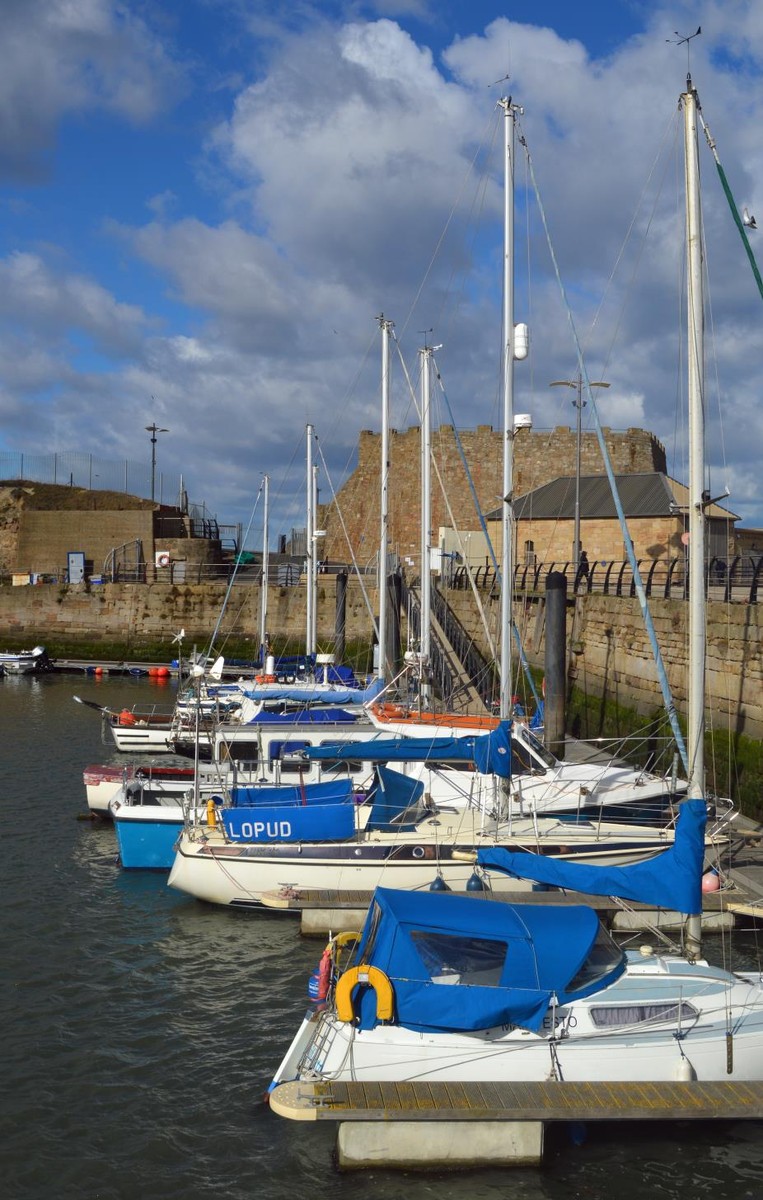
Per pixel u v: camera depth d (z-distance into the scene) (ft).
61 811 78.28
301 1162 33.06
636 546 162.40
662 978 36.22
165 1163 33.14
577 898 48.06
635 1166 32.76
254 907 54.19
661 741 83.46
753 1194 31.63
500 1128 32.14
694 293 41.29
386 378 101.04
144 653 191.11
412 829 54.95
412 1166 32.14
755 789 67.21
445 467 224.33
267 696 89.35
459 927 34.96
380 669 96.78
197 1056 39.91
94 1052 40.14
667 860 38.14
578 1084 32.53
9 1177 32.40
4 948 50.37
